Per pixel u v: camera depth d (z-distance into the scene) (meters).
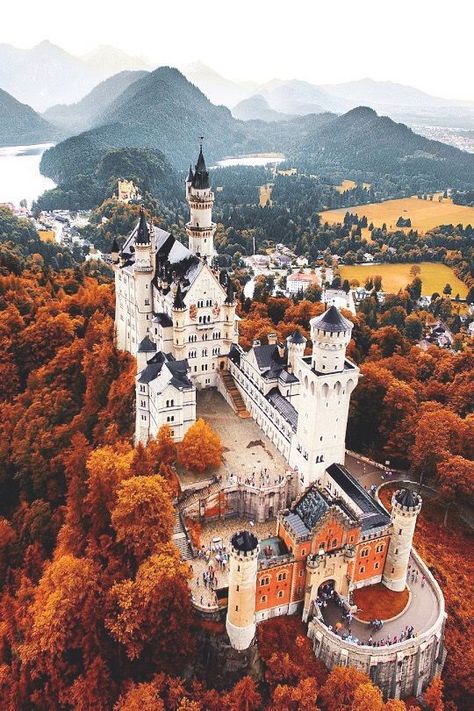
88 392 179.75
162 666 106.69
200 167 177.50
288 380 149.12
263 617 112.12
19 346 199.75
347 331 119.56
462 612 123.88
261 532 128.12
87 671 105.25
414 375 196.38
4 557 141.00
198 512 128.38
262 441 149.12
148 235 170.00
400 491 116.75
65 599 109.00
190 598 108.44
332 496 118.94
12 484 166.12
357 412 169.38
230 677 107.62
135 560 116.62
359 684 100.38
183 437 146.12
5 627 122.81
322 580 111.38
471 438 156.00
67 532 130.50
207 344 169.00
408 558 120.50
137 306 174.50
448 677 116.81
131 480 118.19
